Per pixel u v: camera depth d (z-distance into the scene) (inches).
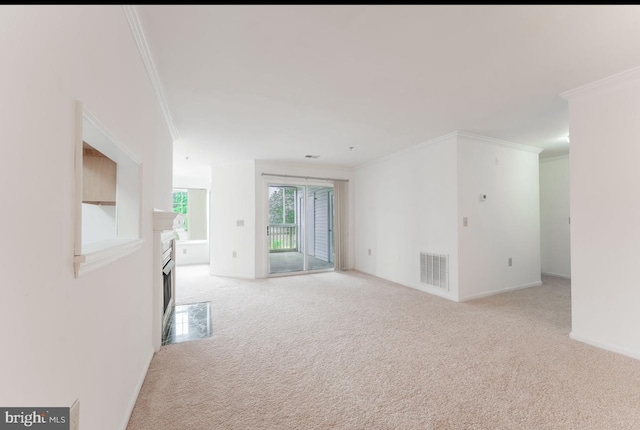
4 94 25.5
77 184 38.2
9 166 26.2
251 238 218.1
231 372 83.4
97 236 79.4
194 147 180.7
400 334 110.6
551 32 69.6
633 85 89.4
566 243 208.8
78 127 38.1
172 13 62.4
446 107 117.5
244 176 222.5
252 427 61.1
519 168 177.3
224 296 166.4
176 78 91.9
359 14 63.3
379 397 71.5
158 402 69.2
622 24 66.4
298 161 225.3
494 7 61.1
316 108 118.0
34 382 29.9
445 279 161.5
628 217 90.7
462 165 155.7
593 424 61.4
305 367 86.3
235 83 95.6
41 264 31.0
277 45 74.9
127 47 61.4
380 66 85.4
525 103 113.0
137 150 70.8
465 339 105.4
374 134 154.6
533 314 132.7
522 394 72.1
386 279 209.6
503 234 170.4
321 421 63.0
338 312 137.3
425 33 70.2
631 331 90.4
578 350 95.4
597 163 97.3
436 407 67.5
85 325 41.6
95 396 45.5
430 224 171.5
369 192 229.8
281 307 145.4
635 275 89.5
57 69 33.5
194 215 299.0
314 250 303.1
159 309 98.0
